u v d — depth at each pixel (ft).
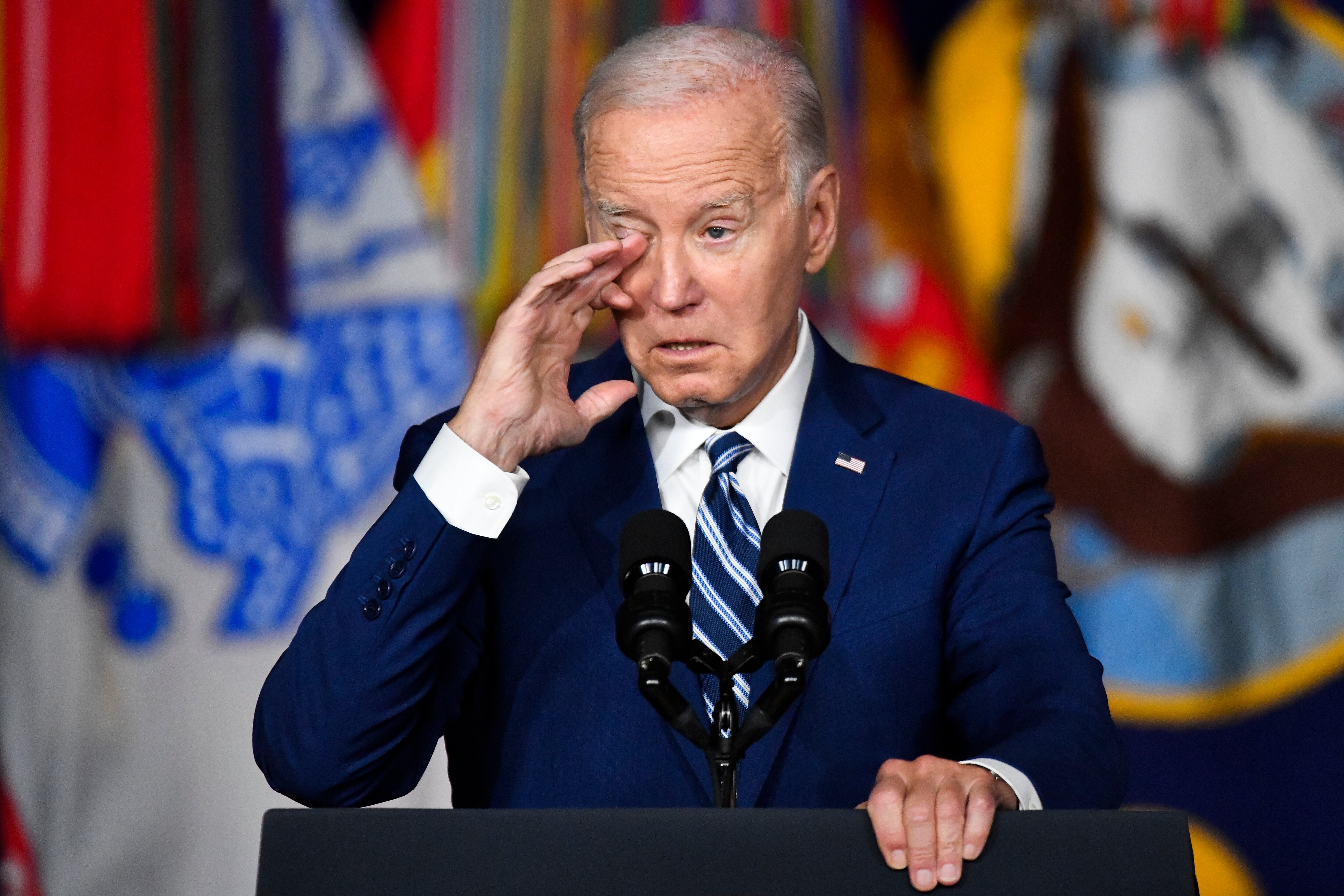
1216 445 41.19
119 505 40.91
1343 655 40.22
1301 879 39.68
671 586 14.38
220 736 40.22
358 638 16.63
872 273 41.45
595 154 17.92
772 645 13.94
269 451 41.19
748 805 17.26
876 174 41.68
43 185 41.50
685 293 17.56
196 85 42.01
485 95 41.98
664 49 17.93
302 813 12.92
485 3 42.14
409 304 41.68
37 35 41.75
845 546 18.51
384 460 41.16
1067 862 12.37
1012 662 17.42
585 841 12.69
